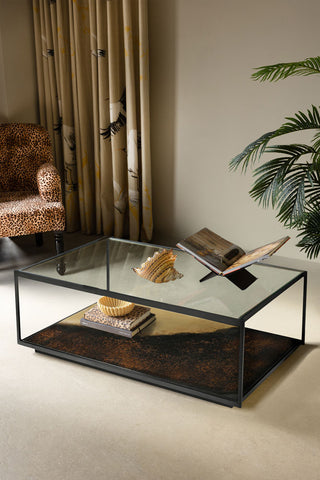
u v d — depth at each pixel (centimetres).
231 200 356
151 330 226
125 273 221
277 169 236
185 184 373
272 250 202
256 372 196
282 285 203
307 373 202
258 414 177
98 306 233
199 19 339
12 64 389
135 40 358
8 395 190
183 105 360
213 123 351
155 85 368
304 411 179
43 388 194
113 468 152
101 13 356
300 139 322
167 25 352
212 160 357
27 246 374
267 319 249
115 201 382
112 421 174
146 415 177
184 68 353
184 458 156
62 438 166
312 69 246
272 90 324
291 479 146
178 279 214
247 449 159
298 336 232
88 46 379
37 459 156
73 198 407
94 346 214
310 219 243
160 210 389
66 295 284
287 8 309
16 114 399
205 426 171
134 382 197
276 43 317
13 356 217
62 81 386
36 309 265
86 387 195
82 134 387
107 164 383
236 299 191
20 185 369
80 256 242
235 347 213
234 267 209
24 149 364
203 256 219
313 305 265
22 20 388
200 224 374
